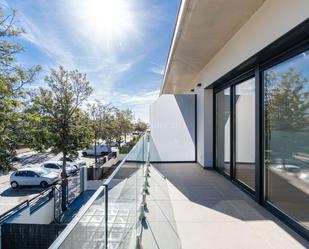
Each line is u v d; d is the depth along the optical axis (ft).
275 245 9.36
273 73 12.37
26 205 29.43
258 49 12.22
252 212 12.55
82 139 44.11
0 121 25.72
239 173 17.35
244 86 16.51
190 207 13.37
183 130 28.60
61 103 41.86
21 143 29.91
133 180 9.15
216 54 20.01
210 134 24.08
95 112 72.90
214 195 15.43
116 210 6.13
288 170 11.00
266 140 13.12
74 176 47.62
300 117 10.12
